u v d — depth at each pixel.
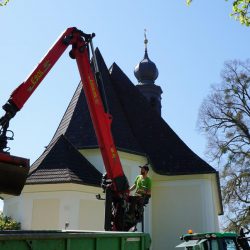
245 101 34.50
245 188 32.41
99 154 21.14
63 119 25.06
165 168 24.78
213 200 25.08
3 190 7.65
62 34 10.52
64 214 18.12
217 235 11.19
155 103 33.47
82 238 6.86
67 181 18.20
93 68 12.10
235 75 34.88
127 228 10.95
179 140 27.08
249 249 11.38
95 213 18.88
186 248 11.61
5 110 8.71
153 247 23.59
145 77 35.12
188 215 23.70
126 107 27.12
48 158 19.80
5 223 17.64
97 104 11.12
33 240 6.08
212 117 35.06
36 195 18.69
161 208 24.23
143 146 25.61
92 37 11.28
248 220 31.38
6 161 7.59
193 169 24.52
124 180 10.98
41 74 9.59
